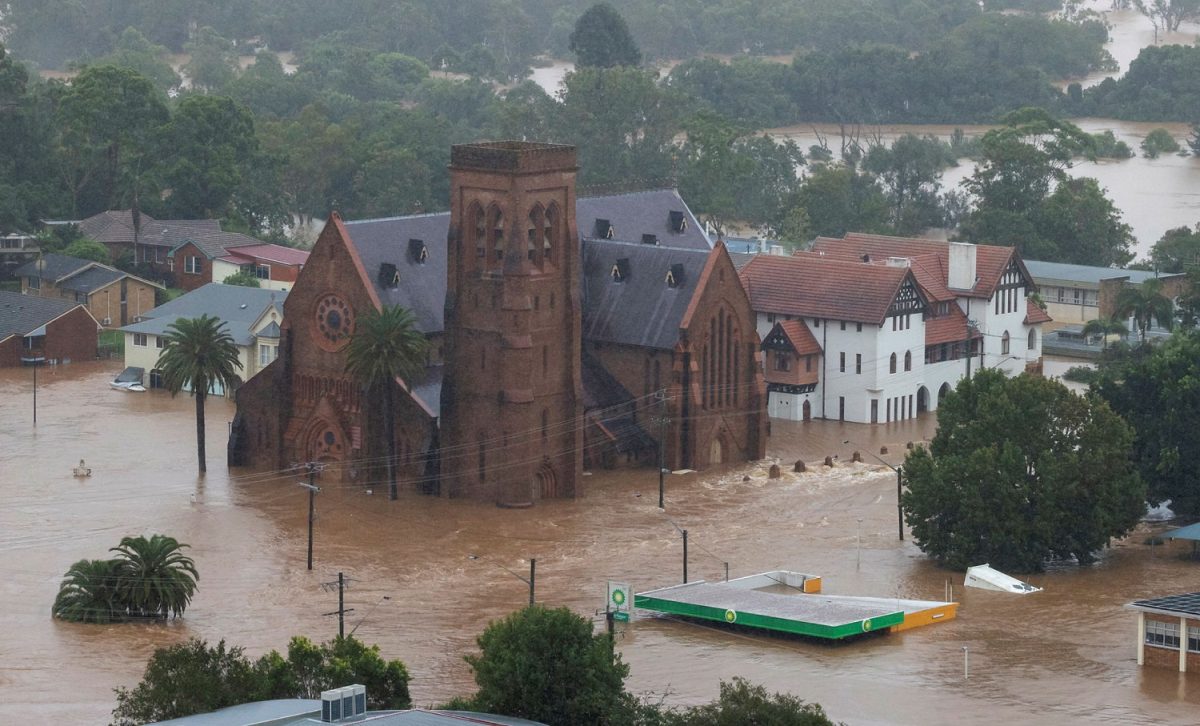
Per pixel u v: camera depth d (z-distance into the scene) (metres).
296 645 196.75
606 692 192.88
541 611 197.50
